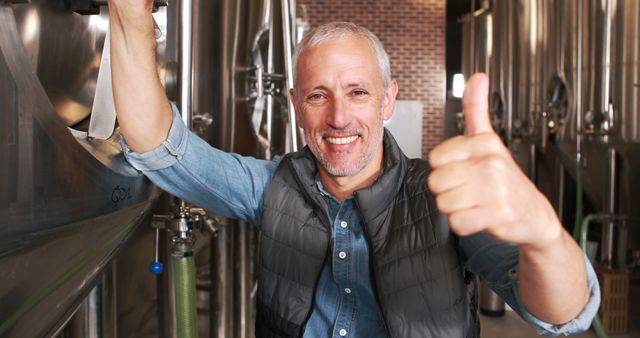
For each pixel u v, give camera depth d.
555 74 4.72
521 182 0.62
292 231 1.28
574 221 4.87
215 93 1.89
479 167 0.60
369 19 8.11
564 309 0.82
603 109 4.15
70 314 0.91
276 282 1.30
